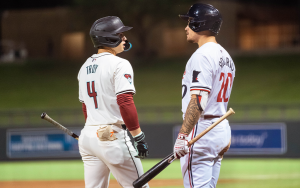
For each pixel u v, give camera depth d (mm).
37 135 37625
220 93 11070
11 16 115438
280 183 24797
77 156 37281
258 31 117812
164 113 55375
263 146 35094
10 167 35000
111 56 11109
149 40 108312
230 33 106688
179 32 106312
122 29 11438
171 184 25734
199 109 10336
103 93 10969
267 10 119875
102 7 101688
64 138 37438
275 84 74875
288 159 34719
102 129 10891
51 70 96562
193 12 11305
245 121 35438
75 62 103500
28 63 104000
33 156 37531
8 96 79562
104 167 11508
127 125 10734
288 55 92250
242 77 80938
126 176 11289
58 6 115688
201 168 10961
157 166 10727
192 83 10523
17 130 37750
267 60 90062
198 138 10500
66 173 31422
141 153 10961
